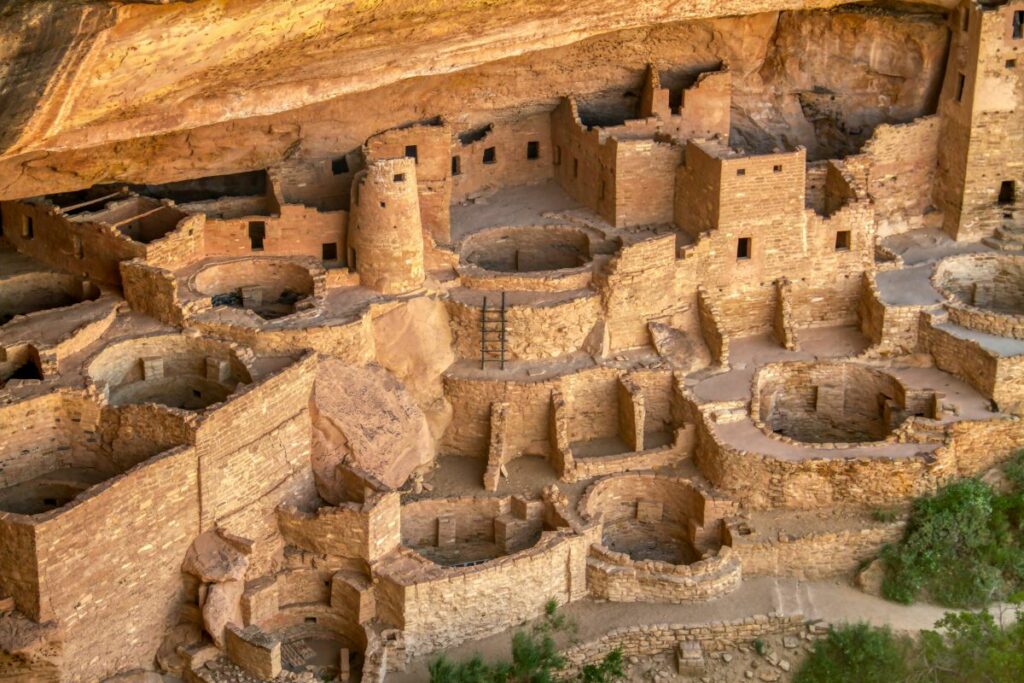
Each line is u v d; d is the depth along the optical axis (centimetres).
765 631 3753
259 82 3284
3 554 3092
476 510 3878
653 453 4041
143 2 2677
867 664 3634
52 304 3947
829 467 3916
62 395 3419
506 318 4012
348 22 3095
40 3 2698
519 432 4022
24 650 3070
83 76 2834
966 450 4050
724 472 3962
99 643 3238
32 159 3538
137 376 3700
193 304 3725
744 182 4184
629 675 3675
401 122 4166
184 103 3231
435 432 4006
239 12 2862
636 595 3784
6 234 4081
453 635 3619
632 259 4088
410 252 3956
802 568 3891
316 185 4122
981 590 3803
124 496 3216
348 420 3722
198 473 3384
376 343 3903
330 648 3616
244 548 3428
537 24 3522
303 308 3822
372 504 3538
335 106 4006
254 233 4022
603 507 3981
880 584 3856
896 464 3922
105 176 3766
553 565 3712
